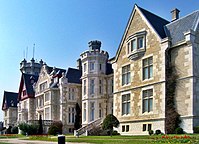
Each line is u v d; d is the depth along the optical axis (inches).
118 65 1240.8
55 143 826.8
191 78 913.5
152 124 1010.1
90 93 1669.5
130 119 1120.2
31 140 1092.5
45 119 2028.8
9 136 1716.3
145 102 1064.2
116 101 1223.5
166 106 964.6
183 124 917.8
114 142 712.4
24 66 4237.2
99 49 1801.2
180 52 967.0
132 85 1136.2
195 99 906.7
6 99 3152.1
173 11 1219.2
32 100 2391.7
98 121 1480.1
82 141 822.5
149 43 1073.5
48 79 2114.9
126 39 1198.3
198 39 951.6
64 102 1871.3
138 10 1147.9
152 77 1042.1
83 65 1754.4
